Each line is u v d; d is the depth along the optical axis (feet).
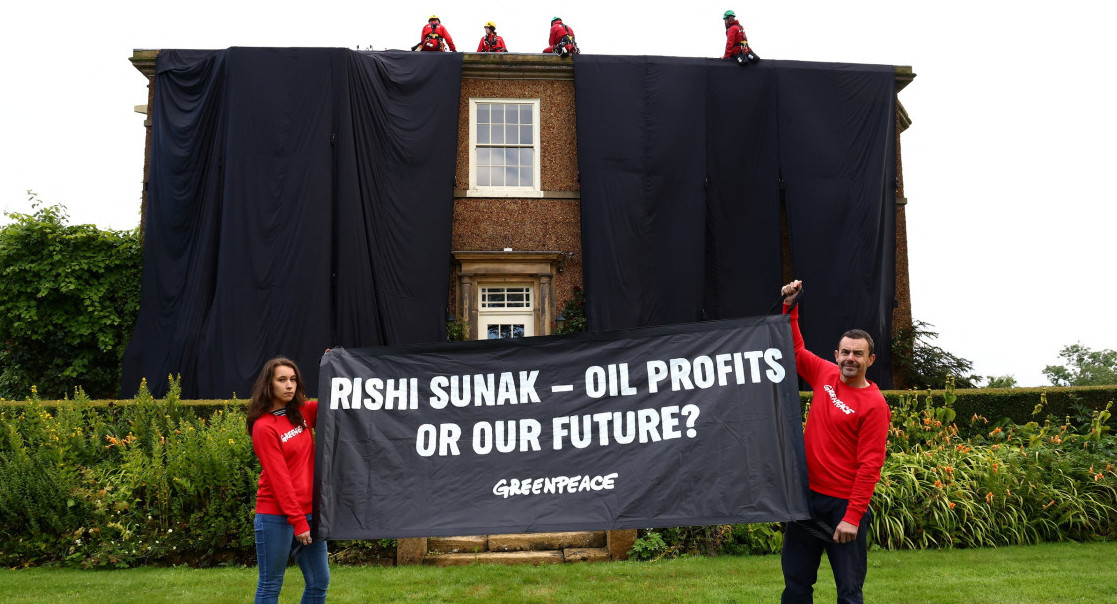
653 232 42.27
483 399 14.69
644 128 42.91
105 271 42.68
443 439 14.40
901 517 22.84
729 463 13.82
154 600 17.44
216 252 39.83
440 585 18.51
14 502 21.81
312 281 39.04
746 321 14.64
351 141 40.40
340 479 13.97
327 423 14.24
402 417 14.52
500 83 45.68
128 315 42.50
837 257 42.96
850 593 12.05
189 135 40.73
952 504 23.18
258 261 39.09
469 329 43.14
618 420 14.47
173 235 40.42
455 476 14.21
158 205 40.60
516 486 14.15
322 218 39.60
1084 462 25.49
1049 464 25.40
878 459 12.03
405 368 14.84
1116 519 24.00
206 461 22.26
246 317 38.68
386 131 41.50
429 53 42.93
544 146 45.29
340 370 14.70
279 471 12.41
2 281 41.81
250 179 39.63
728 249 43.04
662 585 18.25
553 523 13.82
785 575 13.33
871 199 43.52
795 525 13.30
